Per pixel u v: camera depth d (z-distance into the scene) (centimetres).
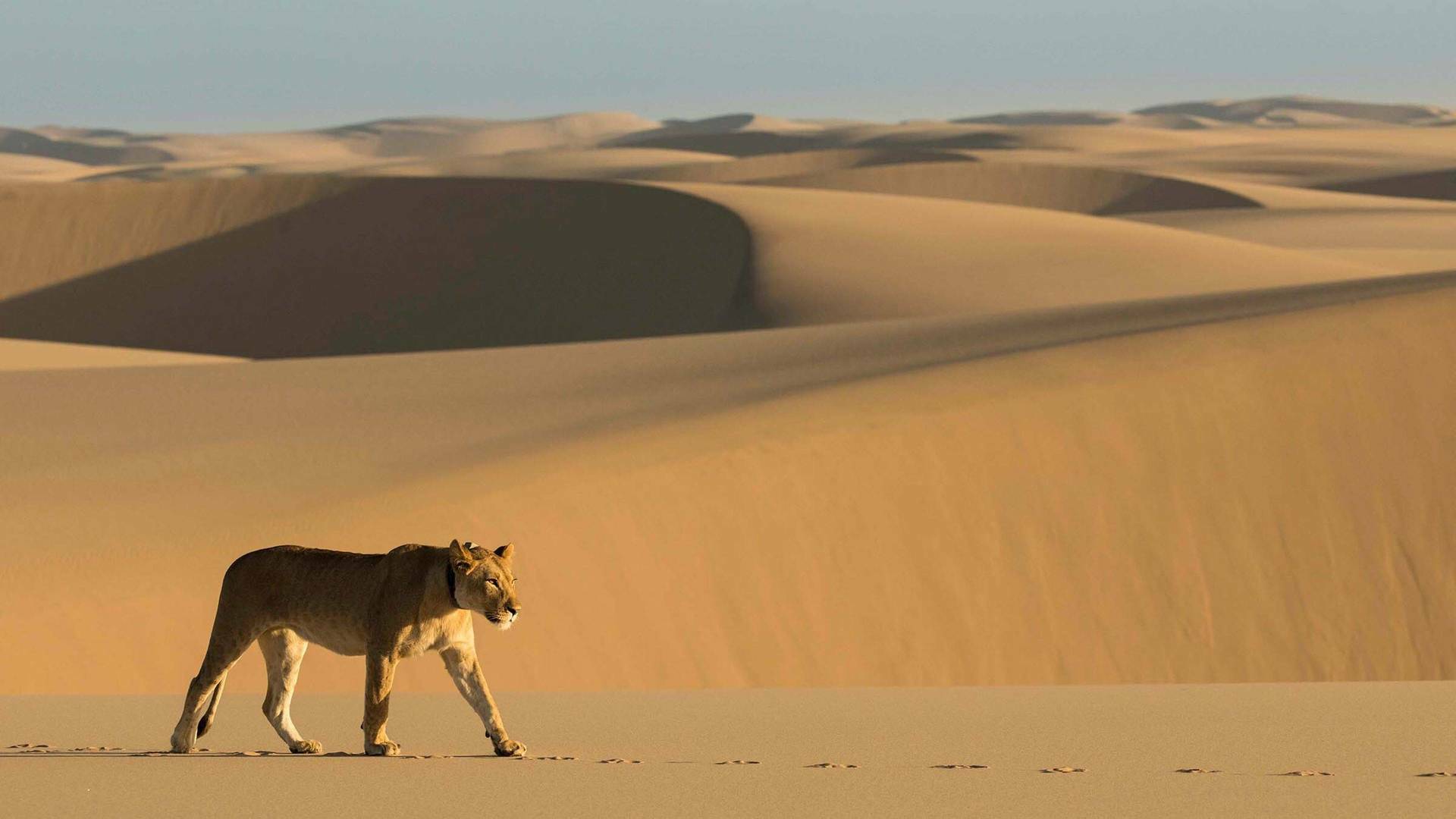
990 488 10644
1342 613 10650
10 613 7638
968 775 3666
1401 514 11300
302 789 3434
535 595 8644
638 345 16925
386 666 3984
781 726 4650
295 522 8912
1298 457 11519
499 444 11025
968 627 9756
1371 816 3156
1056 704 5288
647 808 3212
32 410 13625
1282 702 5347
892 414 11125
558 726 4669
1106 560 10475
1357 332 12688
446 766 3794
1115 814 3166
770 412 11238
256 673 7719
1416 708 5134
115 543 8731
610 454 10162
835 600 9538
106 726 4675
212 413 13250
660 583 9088
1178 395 11769
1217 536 10850
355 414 12862
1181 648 10175
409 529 8856
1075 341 13400
